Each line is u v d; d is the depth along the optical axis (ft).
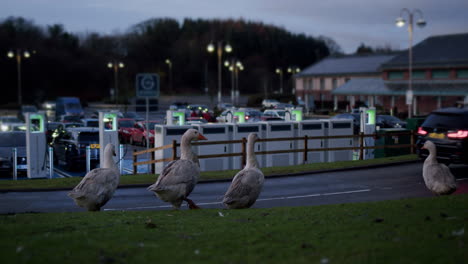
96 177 29.78
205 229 22.27
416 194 41.47
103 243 18.78
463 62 179.42
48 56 334.85
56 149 76.54
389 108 205.26
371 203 29.40
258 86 417.28
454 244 17.72
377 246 17.66
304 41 485.97
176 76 432.25
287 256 16.94
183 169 29.04
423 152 50.90
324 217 24.73
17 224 23.82
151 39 437.99
